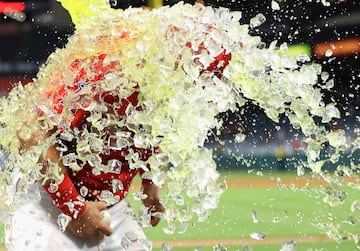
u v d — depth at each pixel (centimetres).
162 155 995
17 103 1009
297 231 2155
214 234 2169
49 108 969
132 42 984
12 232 1009
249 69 1020
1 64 5128
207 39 984
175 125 991
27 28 3591
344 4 4325
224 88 1005
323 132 1104
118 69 979
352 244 1869
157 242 2053
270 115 1097
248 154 3391
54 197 986
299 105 1084
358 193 2425
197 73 984
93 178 1024
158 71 979
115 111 991
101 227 999
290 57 1050
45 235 993
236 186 4009
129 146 1022
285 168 4788
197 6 1023
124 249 1053
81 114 980
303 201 2680
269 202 2792
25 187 1006
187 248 1977
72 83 979
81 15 1023
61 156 984
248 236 2147
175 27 985
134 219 1094
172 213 1023
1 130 1013
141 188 1112
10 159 1020
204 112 992
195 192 998
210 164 995
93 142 990
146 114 987
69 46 1014
